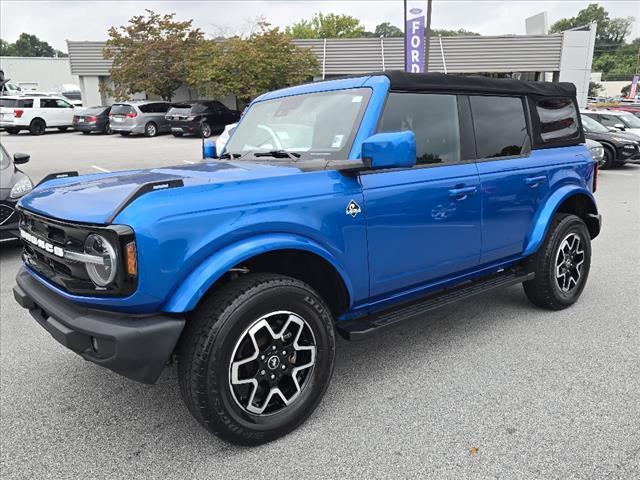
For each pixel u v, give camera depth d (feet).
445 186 11.32
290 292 8.91
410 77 11.17
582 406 10.08
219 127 81.05
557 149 14.73
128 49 95.71
